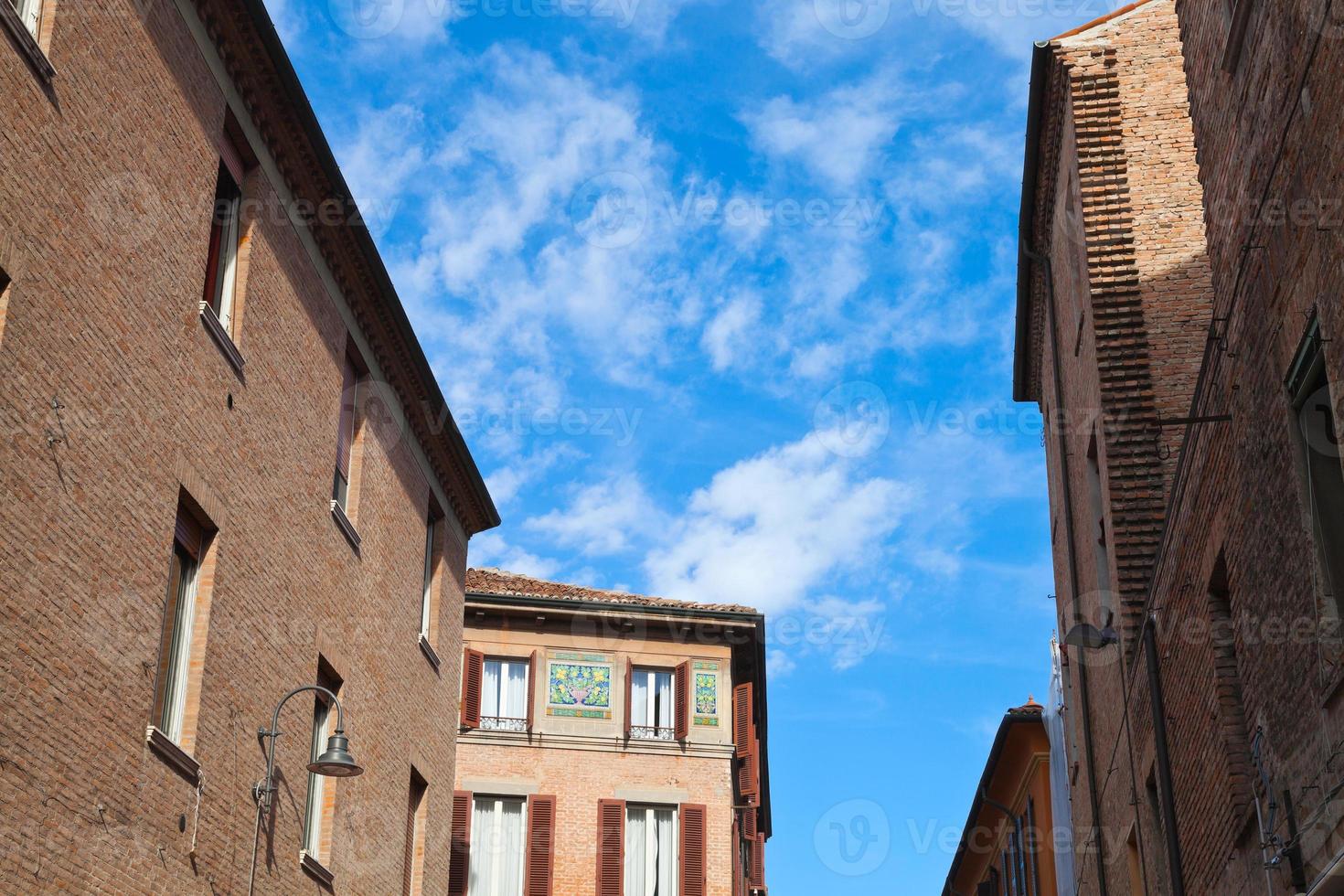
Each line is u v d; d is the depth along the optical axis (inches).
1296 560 422.9
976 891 1628.9
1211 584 538.3
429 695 871.7
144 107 509.4
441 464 908.6
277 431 629.9
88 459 460.4
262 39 583.8
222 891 549.0
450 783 911.0
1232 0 474.0
